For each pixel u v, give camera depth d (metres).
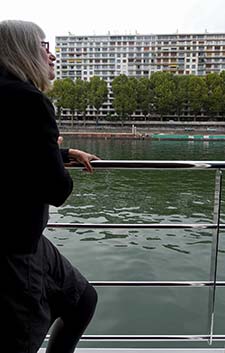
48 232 11.05
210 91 84.62
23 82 1.06
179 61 110.56
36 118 1.03
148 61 111.62
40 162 1.04
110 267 8.54
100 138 81.06
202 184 22.52
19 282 1.10
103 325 5.42
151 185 22.20
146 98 88.50
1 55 1.11
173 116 92.88
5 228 1.06
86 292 1.40
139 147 58.62
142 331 5.29
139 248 9.77
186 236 10.74
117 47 112.12
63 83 89.62
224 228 1.85
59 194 1.08
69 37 114.06
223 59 109.50
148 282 1.87
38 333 1.16
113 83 90.25
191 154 46.62
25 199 1.06
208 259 8.96
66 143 66.31
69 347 1.43
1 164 1.04
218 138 78.06
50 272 1.26
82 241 10.29
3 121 1.02
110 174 26.62
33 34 1.15
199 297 6.29
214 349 1.87
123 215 14.58
